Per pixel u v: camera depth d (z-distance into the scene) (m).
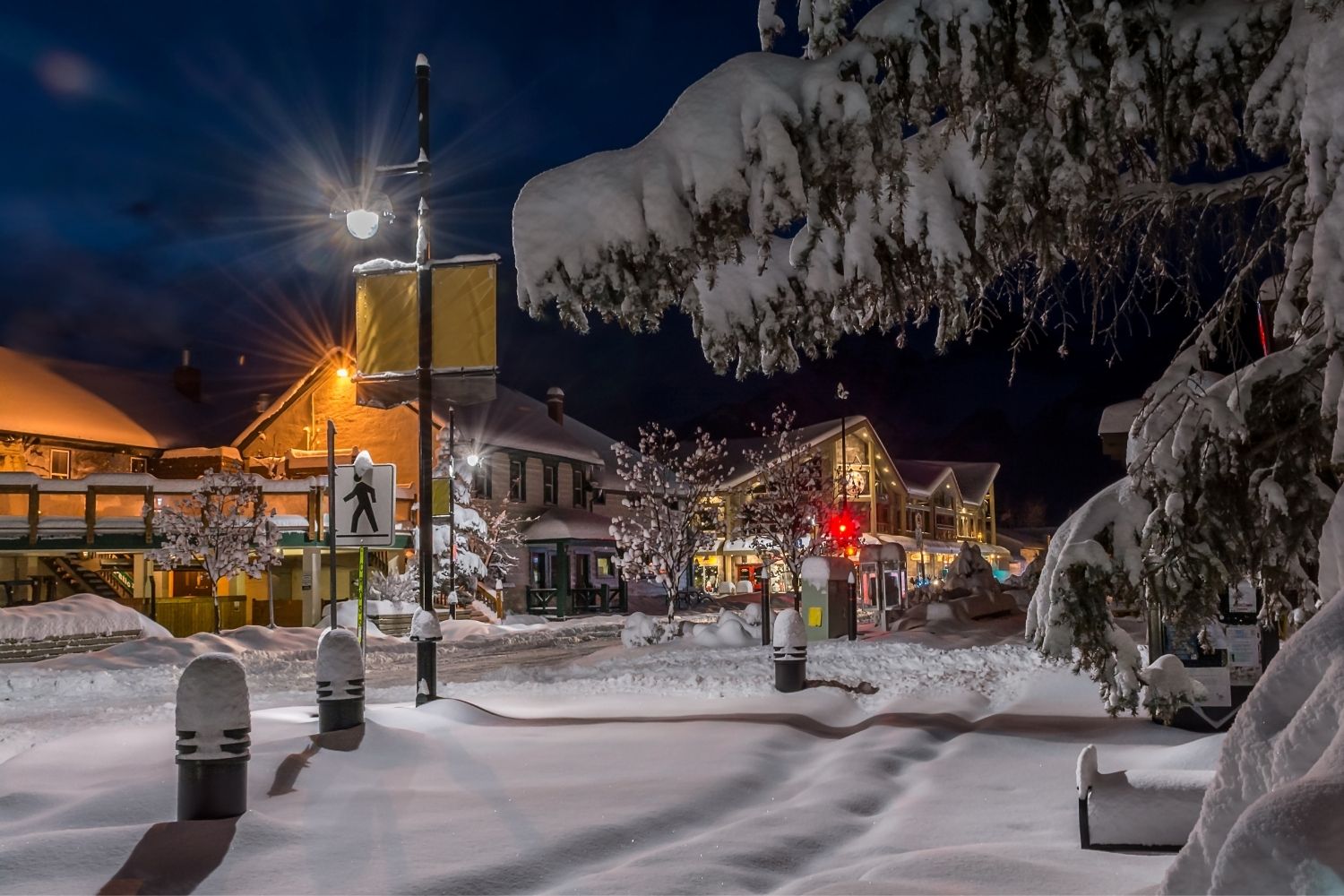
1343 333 4.48
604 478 61.38
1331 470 5.47
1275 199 5.71
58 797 7.93
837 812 7.71
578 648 31.02
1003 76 5.35
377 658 28.14
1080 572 5.62
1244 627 10.71
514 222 5.60
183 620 38.28
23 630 27.56
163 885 5.95
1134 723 11.23
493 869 6.20
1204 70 5.25
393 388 14.23
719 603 59.84
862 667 17.94
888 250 5.93
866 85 5.29
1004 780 8.63
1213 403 5.22
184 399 52.91
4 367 45.94
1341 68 4.61
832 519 43.09
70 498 42.66
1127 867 5.65
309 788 8.13
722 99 5.43
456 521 43.66
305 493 39.75
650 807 7.59
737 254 5.66
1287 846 2.52
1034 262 6.32
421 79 13.85
